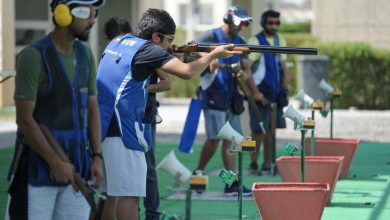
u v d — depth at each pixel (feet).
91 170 42.57
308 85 179.42
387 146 125.90
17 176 41.29
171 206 74.84
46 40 41.14
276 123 94.38
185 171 46.83
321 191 58.75
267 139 94.12
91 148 43.09
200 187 42.98
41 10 185.06
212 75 80.28
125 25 60.29
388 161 108.37
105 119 51.55
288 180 73.97
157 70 57.77
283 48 53.31
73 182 40.86
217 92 80.12
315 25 220.64
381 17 215.72
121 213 52.03
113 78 51.75
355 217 70.54
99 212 43.29
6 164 102.22
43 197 41.04
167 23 55.36
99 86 51.98
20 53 41.06
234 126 82.38
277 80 92.79
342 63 194.59
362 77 194.80
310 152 88.33
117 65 51.78
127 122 51.62
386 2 215.51
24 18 185.06
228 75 80.69
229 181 52.26
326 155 90.33
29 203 40.96
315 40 218.38
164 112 178.91
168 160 46.70
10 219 41.47
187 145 80.74
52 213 41.73
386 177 93.61
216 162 106.73
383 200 78.74
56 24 40.81
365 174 95.86
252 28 115.24
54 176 40.68
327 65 179.52
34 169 41.01
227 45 51.11
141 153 52.19
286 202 58.95
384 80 194.80
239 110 81.71
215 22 283.79
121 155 51.44
